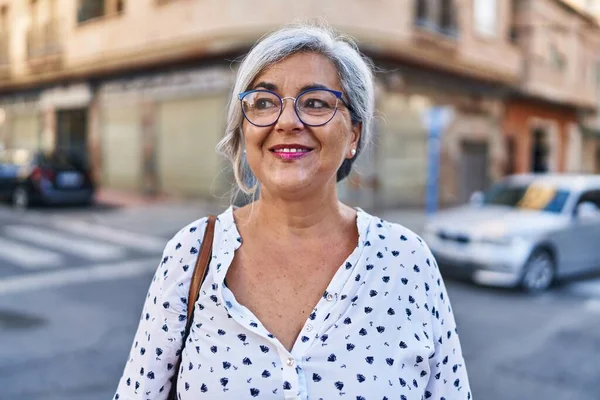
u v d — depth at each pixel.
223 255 1.42
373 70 1.74
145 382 1.39
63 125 19.30
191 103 14.47
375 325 1.35
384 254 1.44
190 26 12.95
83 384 3.98
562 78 20.80
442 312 1.49
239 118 1.49
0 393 3.79
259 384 1.28
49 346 4.70
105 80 17.00
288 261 1.42
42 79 18.70
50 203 12.99
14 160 13.24
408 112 14.52
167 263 1.43
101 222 11.43
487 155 18.02
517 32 18.36
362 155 1.64
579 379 4.27
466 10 15.35
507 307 6.32
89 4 16.41
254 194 1.62
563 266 7.30
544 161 21.77
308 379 1.29
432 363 1.46
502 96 18.28
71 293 6.38
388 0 12.70
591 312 6.18
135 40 14.66
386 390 1.30
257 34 11.91
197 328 1.36
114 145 17.03
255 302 1.38
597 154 27.00
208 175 14.25
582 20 22.03
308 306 1.38
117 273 7.37
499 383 4.19
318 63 1.39
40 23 18.56
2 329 5.11
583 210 7.55
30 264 7.77
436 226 7.32
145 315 1.43
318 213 1.43
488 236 6.87
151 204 14.15
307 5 11.68
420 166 15.12
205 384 1.31
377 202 13.86
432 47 14.07
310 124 1.36
